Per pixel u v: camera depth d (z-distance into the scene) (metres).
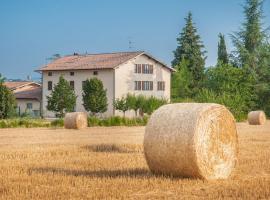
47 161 16.33
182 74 80.62
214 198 10.59
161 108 13.76
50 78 71.00
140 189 11.44
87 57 72.25
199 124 13.02
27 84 78.50
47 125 40.88
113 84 65.06
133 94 62.31
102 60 68.44
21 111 72.81
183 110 13.34
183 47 86.81
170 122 13.19
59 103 61.34
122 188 11.49
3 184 11.98
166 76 70.94
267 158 16.92
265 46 77.81
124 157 17.42
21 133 31.14
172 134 13.02
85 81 62.88
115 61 66.44
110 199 10.45
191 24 87.12
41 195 10.74
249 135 28.69
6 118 48.50
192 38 86.81
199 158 12.90
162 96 67.88
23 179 12.65
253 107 71.44
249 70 73.81
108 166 15.18
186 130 12.94
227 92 71.69
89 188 11.47
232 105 59.31
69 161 16.30
